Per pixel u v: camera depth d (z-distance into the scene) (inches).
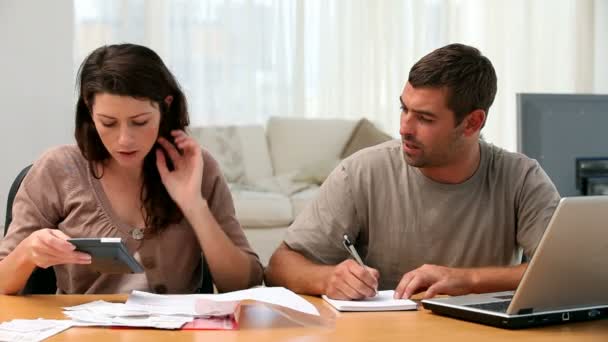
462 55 74.2
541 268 54.4
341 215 80.2
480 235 79.4
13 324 54.3
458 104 73.1
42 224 74.8
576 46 256.7
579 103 80.2
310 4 231.9
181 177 75.3
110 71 66.6
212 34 223.5
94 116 68.4
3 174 192.4
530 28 252.1
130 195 75.7
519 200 79.5
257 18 226.7
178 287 77.2
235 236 79.4
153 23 217.0
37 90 194.5
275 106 229.5
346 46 235.1
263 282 84.4
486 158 80.4
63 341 50.5
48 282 79.0
